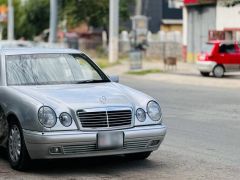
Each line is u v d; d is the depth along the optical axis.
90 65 13.33
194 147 14.38
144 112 11.58
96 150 11.06
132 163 12.47
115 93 11.75
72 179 11.05
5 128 12.19
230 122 19.03
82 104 11.13
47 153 10.96
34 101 11.22
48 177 11.22
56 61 13.07
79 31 86.69
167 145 14.64
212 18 51.94
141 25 65.56
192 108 22.98
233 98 26.92
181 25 89.88
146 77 41.75
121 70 48.78
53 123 10.93
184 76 41.03
